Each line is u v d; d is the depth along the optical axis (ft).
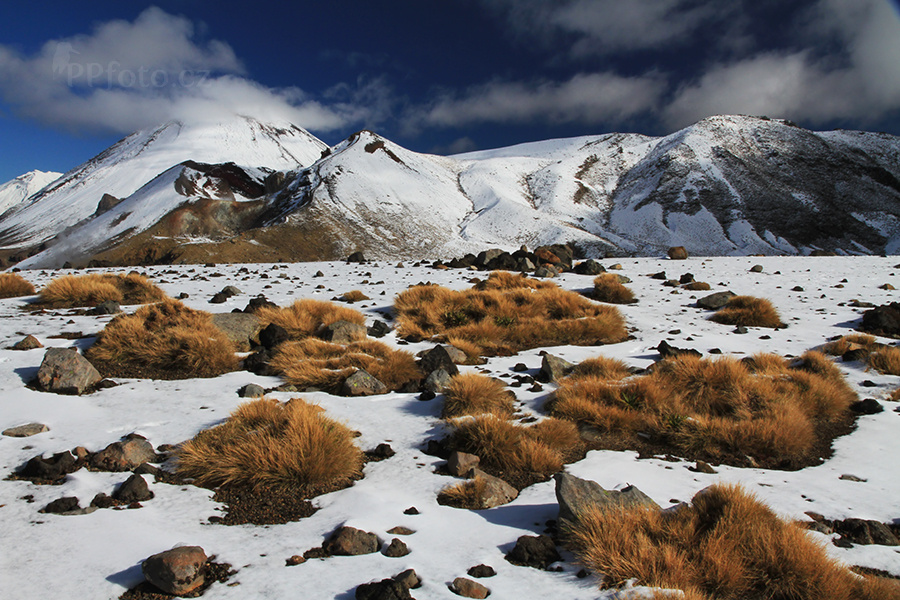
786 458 21.66
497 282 64.39
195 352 32.01
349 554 13.51
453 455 19.60
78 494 16.58
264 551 13.60
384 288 68.80
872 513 16.44
